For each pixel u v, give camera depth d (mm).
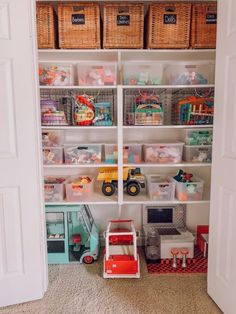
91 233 2406
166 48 2283
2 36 1659
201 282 2102
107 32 2240
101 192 2570
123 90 2420
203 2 2334
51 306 1841
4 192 1767
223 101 1698
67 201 2371
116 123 2359
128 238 2461
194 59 2557
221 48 1710
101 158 2434
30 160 1789
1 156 1735
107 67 2264
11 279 1839
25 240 1842
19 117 1739
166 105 2531
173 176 2586
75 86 2225
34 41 1795
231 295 1633
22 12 1677
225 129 1688
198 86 2252
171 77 2324
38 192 1850
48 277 2160
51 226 2389
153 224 2711
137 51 2314
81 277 2174
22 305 1854
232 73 1599
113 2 2352
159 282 2100
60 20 2217
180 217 2723
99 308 1817
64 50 2270
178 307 1820
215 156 1815
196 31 2248
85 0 2357
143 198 2426
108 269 2146
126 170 2463
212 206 1867
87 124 2297
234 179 1598
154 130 2639
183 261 2334
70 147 2379
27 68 1723
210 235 1902
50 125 2279
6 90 1702
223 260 1731
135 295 1948
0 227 1787
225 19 1658
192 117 2303
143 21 2244
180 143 2408
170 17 2229
